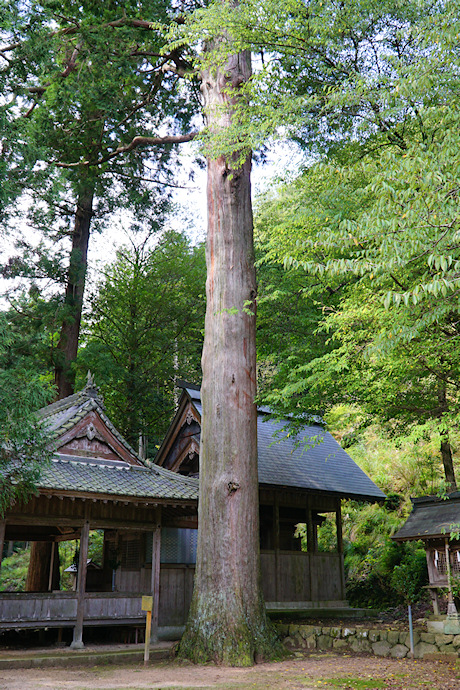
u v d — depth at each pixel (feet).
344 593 50.90
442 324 24.26
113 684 24.12
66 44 51.44
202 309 77.20
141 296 75.20
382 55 25.29
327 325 26.81
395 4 28.48
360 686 23.16
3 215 32.55
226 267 37.19
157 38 52.26
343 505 65.98
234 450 33.96
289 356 38.47
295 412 37.42
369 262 17.62
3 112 27.53
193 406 49.39
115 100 54.08
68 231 62.80
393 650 31.01
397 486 62.54
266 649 30.48
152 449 92.02
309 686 23.24
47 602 33.01
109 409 72.43
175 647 32.58
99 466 37.42
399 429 37.68
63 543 77.41
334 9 28.63
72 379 57.21
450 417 25.23
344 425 37.17
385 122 28.48
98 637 40.91
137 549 42.57
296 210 33.88
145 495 35.35
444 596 34.96
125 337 75.10
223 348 35.78
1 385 23.65
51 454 26.63
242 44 30.30
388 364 26.45
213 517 33.01
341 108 27.68
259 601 32.04
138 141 51.72
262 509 52.16
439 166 16.89
